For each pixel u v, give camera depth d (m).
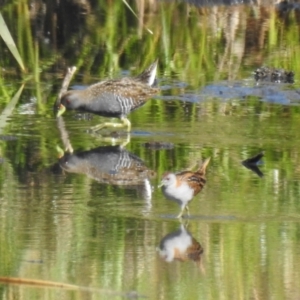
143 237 11.38
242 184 13.59
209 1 28.08
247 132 16.45
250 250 10.97
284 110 18.06
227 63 21.88
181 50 22.78
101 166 14.50
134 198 12.91
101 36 24.03
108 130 16.61
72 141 15.92
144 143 15.77
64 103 17.19
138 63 21.86
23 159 14.84
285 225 11.80
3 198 12.82
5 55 21.98
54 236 11.39
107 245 11.13
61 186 13.44
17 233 11.46
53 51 22.70
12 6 26.38
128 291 9.84
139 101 17.05
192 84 20.06
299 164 14.61
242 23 25.77
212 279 10.23
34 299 9.62
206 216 12.12
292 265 10.59
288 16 27.05
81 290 9.88
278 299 9.69
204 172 12.84
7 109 18.03
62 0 26.78
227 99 18.88
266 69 20.61
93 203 12.65
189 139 15.98
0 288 9.90
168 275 10.31
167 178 11.98
